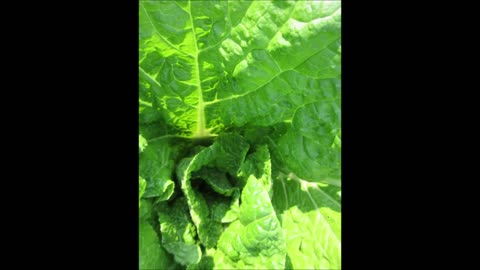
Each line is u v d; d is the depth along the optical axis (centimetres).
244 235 35
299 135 37
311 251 40
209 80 36
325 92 33
